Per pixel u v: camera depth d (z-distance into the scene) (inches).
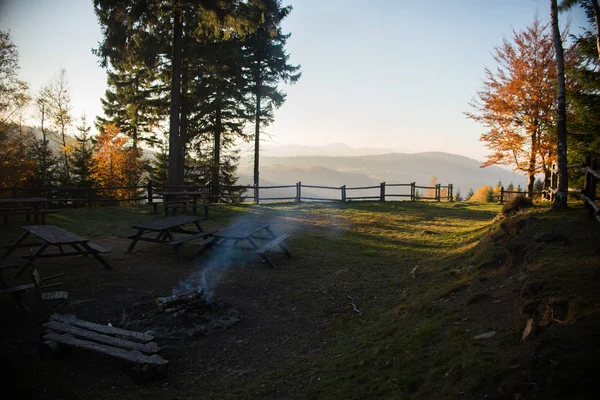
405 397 125.6
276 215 605.3
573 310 128.2
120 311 218.4
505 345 133.6
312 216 603.2
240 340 197.5
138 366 154.4
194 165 1023.0
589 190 283.7
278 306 247.9
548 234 222.8
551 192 462.6
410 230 493.7
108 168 1125.7
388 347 165.5
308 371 164.2
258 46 903.1
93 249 282.2
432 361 141.3
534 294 157.4
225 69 818.8
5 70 789.9
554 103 595.2
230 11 591.8
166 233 332.8
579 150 425.4
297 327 217.2
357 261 350.0
